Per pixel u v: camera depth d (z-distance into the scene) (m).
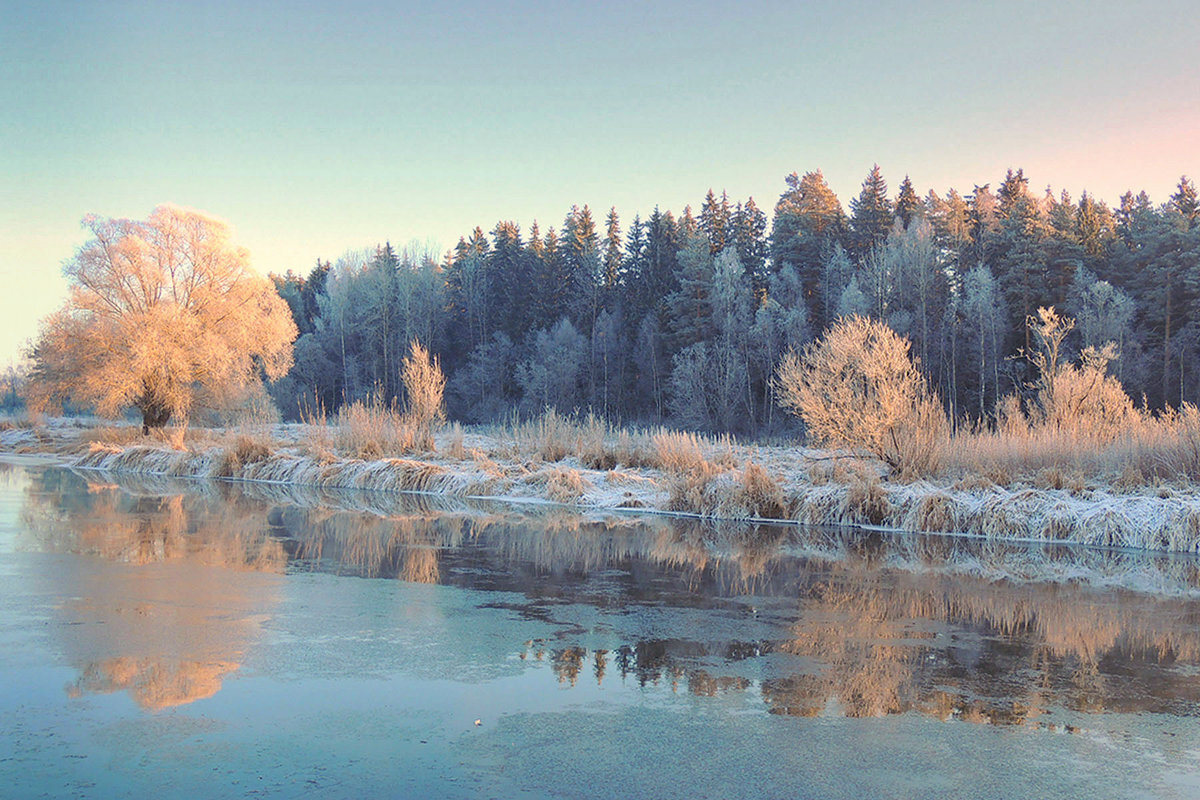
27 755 4.88
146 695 5.96
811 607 9.23
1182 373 52.16
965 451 18.30
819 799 4.49
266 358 41.66
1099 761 5.07
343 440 27.44
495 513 17.52
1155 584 10.71
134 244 36.09
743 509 17.11
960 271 64.88
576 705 5.90
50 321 35.88
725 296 61.19
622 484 21.16
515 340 81.31
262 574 10.62
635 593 9.85
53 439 42.88
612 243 84.19
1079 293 55.59
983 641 7.87
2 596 9.10
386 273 83.50
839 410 18.73
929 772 4.86
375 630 7.93
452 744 5.15
